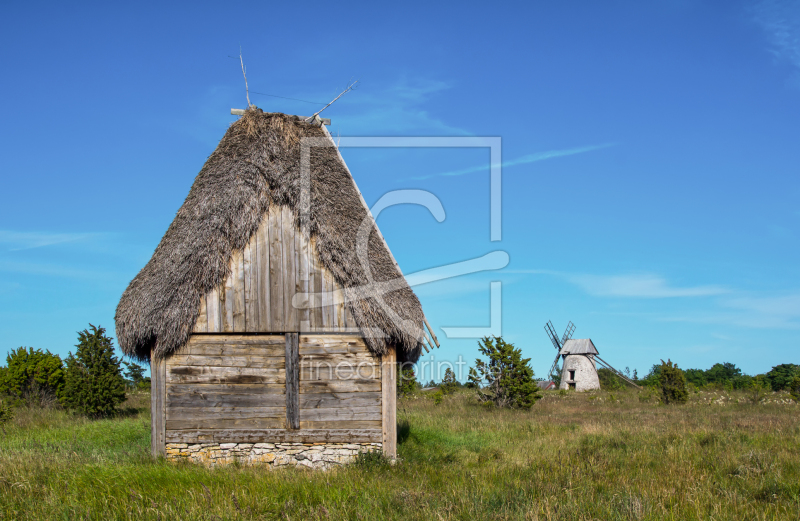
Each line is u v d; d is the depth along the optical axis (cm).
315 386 1090
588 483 880
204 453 1074
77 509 740
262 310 1100
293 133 1169
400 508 755
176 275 1073
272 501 775
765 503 783
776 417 2162
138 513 717
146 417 1827
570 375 5378
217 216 1095
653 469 1019
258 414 1083
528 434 1573
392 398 1090
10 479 868
